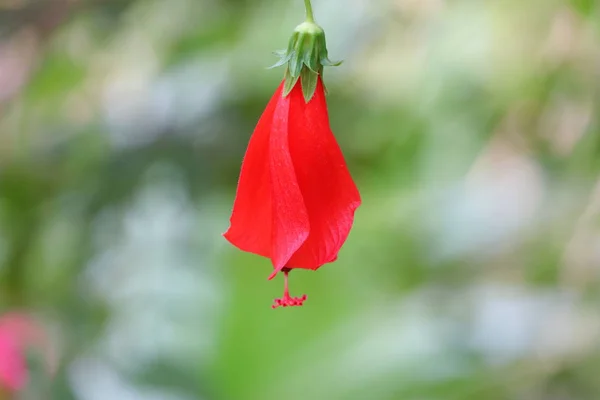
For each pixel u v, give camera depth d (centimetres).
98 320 52
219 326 47
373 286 49
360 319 46
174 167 61
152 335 49
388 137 57
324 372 45
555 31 46
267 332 46
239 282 48
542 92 47
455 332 46
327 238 33
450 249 51
